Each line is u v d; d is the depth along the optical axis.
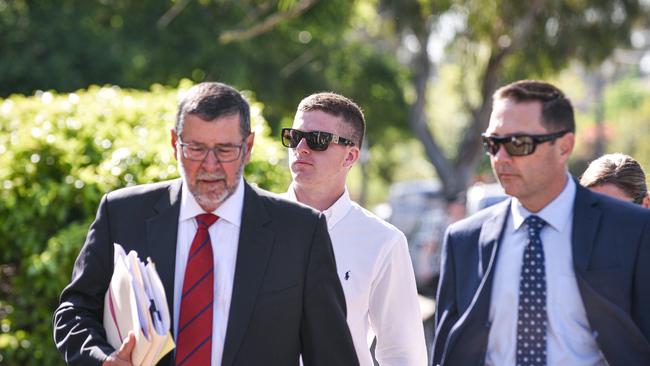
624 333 9.80
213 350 9.17
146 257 9.38
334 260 9.79
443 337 10.75
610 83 111.12
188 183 9.13
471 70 54.78
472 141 55.22
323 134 11.66
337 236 11.71
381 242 11.71
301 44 56.72
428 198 52.00
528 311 10.19
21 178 15.91
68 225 15.94
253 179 16.50
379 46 68.12
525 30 49.00
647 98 98.00
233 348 9.08
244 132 9.16
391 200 61.03
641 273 9.86
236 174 9.14
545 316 10.16
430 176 120.75
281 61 56.38
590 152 82.50
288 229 9.56
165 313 8.50
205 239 9.36
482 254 10.57
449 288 10.83
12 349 15.67
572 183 10.51
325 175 11.71
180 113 9.09
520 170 10.17
